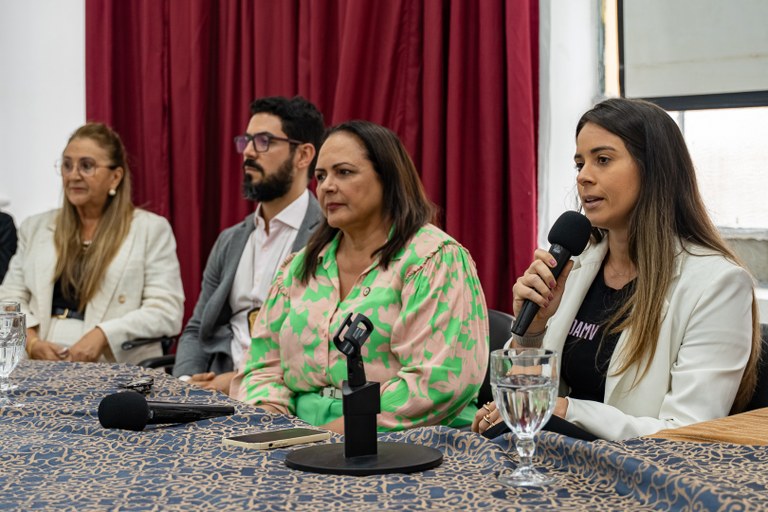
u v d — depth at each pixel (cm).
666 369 193
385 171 238
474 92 343
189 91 415
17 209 485
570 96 345
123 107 443
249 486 124
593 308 211
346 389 136
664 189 198
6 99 486
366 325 140
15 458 142
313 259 244
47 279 350
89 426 164
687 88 330
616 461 120
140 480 128
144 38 424
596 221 203
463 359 226
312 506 114
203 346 327
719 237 201
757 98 317
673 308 194
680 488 109
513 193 331
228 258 331
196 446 149
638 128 200
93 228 360
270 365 247
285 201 326
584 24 344
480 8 335
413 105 356
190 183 417
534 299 179
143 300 356
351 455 135
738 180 324
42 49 480
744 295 192
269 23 394
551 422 160
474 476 126
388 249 235
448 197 343
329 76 379
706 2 323
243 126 404
